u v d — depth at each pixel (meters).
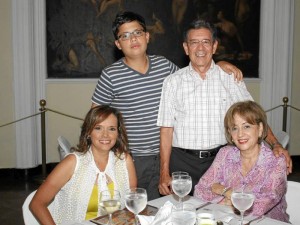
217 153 2.54
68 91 5.92
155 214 2.04
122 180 2.45
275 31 6.38
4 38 5.46
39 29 5.65
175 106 2.83
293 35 6.45
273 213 2.30
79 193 2.32
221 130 2.78
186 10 6.14
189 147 2.80
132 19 2.74
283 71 6.48
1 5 5.40
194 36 2.65
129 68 2.84
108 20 5.92
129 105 2.87
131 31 2.74
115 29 2.79
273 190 2.23
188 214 1.71
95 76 5.98
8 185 5.39
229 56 6.38
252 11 6.35
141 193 1.91
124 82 2.83
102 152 2.38
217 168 2.43
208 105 2.77
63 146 3.35
